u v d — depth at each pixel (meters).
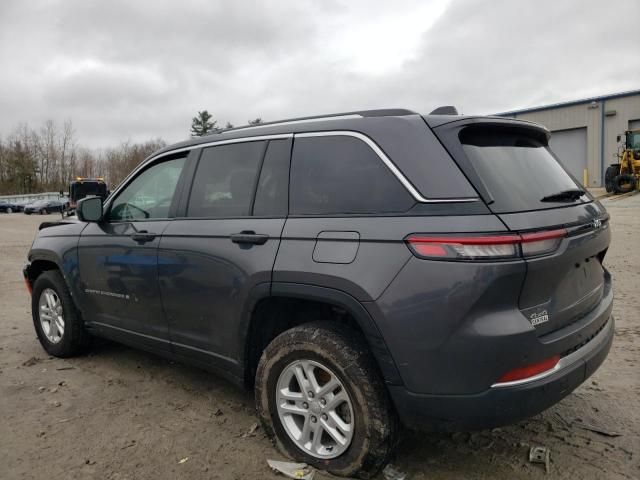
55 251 4.44
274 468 2.74
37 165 81.38
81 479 2.71
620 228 12.85
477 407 2.26
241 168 3.24
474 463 2.79
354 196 2.63
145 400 3.68
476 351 2.22
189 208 3.46
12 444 3.07
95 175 92.12
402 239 2.37
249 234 2.96
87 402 3.66
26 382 4.05
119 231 3.88
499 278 2.20
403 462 2.80
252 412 3.47
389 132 2.63
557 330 2.48
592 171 33.66
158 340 3.62
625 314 5.34
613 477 2.62
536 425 3.17
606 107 32.88
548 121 35.31
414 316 2.30
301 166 2.93
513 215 2.32
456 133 2.51
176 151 3.72
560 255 2.38
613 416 3.25
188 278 3.29
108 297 3.99
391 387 2.42
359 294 2.43
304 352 2.68
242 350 3.02
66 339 4.48
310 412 2.71
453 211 2.31
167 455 2.93
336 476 2.64
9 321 6.00
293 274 2.68
